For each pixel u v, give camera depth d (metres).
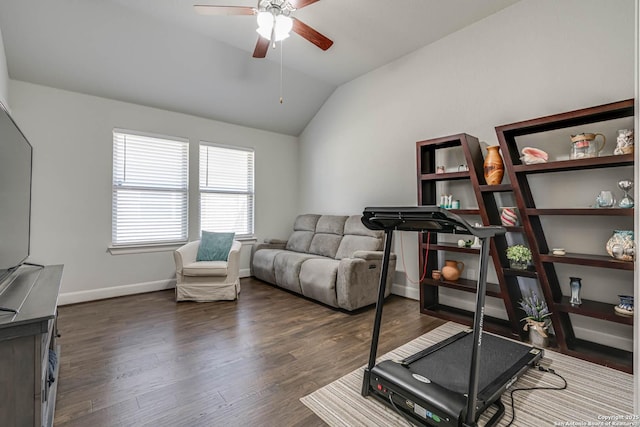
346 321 2.74
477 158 2.68
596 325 2.25
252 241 4.66
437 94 3.20
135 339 2.32
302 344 2.25
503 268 2.45
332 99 4.53
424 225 1.43
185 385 1.70
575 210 2.02
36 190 3.03
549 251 2.40
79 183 3.26
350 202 4.23
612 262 1.87
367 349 2.16
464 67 2.97
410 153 3.47
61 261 3.16
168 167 3.89
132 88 3.43
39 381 1.09
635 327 1.01
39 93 3.04
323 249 3.95
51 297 1.35
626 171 2.08
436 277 2.94
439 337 2.38
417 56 3.39
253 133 4.67
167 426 1.37
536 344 2.24
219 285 3.36
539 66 2.48
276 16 2.13
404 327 2.60
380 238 3.43
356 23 2.91
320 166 4.75
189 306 3.16
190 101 3.85
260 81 3.91
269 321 2.73
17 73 2.90
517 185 2.31
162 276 3.80
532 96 2.52
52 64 2.93
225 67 3.57
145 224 3.71
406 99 3.51
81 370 1.85
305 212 5.06
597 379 1.78
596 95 2.21
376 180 3.87
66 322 2.67
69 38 2.78
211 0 2.62
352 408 1.51
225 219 4.40
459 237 3.01
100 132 3.38
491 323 2.63
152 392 1.63
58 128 3.14
